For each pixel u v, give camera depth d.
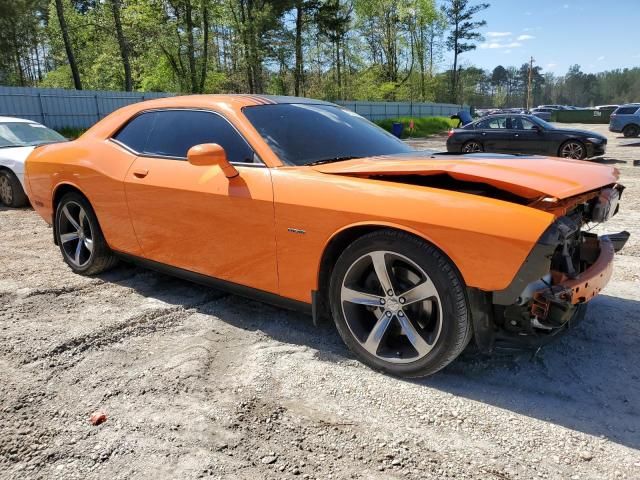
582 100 158.62
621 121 24.59
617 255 4.95
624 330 3.32
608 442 2.21
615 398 2.56
